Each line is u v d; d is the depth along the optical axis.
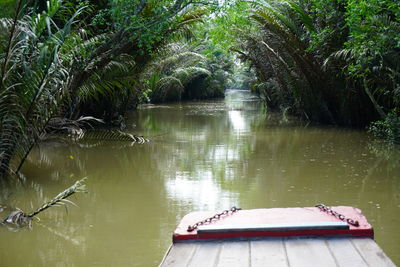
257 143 11.42
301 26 15.92
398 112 12.45
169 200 6.06
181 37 14.05
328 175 7.48
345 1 12.97
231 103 31.97
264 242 2.71
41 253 4.24
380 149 10.26
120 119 15.55
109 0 11.55
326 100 15.92
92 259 4.09
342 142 11.48
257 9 15.00
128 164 8.69
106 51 11.00
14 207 5.77
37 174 7.74
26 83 6.92
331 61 13.81
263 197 6.15
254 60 22.33
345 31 13.17
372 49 10.48
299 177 7.36
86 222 5.15
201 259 2.48
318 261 2.42
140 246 4.37
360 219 2.98
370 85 13.16
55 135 12.19
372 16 9.91
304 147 10.65
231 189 6.61
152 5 11.79
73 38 7.93
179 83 30.98
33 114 7.26
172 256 2.54
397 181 7.00
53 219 5.26
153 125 16.06
